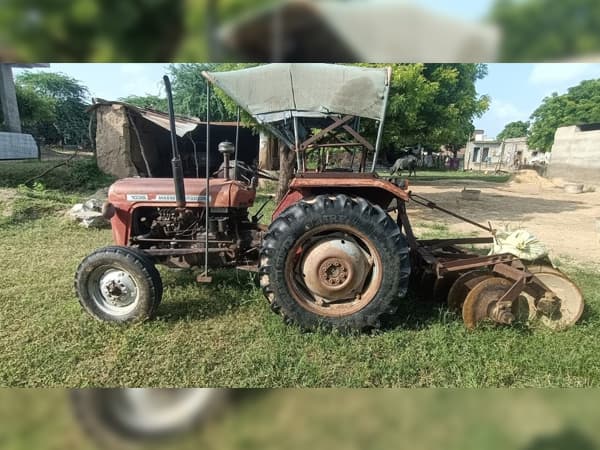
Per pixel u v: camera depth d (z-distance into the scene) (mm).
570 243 6711
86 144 28906
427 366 2734
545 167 22047
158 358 2781
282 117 3502
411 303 3740
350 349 2941
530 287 3293
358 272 3229
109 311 3279
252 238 3865
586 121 28016
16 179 9180
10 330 3119
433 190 14281
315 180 3311
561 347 2951
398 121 9359
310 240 3287
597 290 4227
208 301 3646
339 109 3338
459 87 15609
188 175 11422
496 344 2971
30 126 27516
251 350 2900
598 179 16703
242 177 4410
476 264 3350
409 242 3691
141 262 3197
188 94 21375
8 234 5879
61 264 4645
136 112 9688
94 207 6621
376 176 3527
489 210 10008
